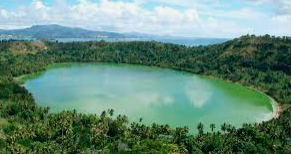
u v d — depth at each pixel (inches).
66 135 6904.5
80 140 6929.1
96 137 6914.4
